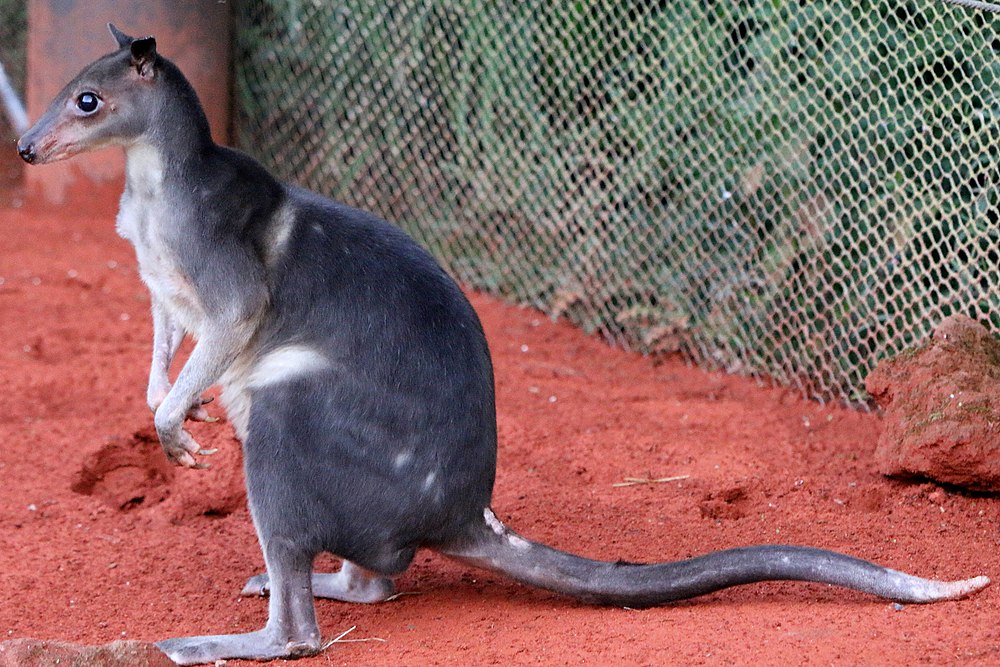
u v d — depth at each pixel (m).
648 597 9.65
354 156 21.02
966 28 14.16
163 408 9.93
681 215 17.31
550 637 9.38
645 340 17.77
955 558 11.00
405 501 9.59
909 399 13.03
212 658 9.30
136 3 20.94
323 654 9.46
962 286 14.48
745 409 15.56
